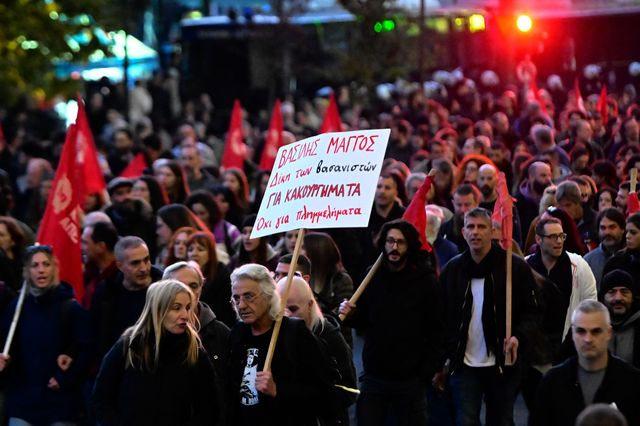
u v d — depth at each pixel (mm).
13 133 56250
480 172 30891
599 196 29562
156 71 79375
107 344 21406
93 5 56344
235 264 25891
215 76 79000
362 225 18594
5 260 25031
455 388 21859
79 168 32250
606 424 13062
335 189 18828
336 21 73875
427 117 54031
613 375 16578
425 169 36562
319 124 65812
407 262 21344
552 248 23031
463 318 21781
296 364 17578
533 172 30484
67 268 25234
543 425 16922
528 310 21750
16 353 21422
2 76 55719
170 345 17188
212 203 29656
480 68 73750
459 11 74250
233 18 78875
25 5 54188
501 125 47781
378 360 21359
